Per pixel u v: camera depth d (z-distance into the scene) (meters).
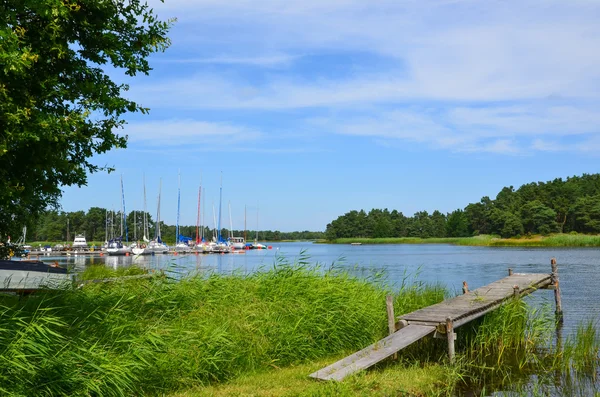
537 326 13.40
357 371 9.13
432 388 9.32
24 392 6.64
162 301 11.57
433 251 97.06
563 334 14.98
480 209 179.12
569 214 143.50
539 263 49.91
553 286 18.28
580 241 102.56
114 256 79.94
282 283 13.09
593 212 136.12
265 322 10.90
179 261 63.16
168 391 8.41
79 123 8.23
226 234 138.25
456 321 11.30
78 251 82.88
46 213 13.30
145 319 10.37
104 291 11.92
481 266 46.84
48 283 12.52
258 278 13.88
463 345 12.46
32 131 7.39
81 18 8.59
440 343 12.17
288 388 8.69
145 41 9.49
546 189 157.50
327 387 8.45
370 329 12.26
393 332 11.47
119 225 126.00
